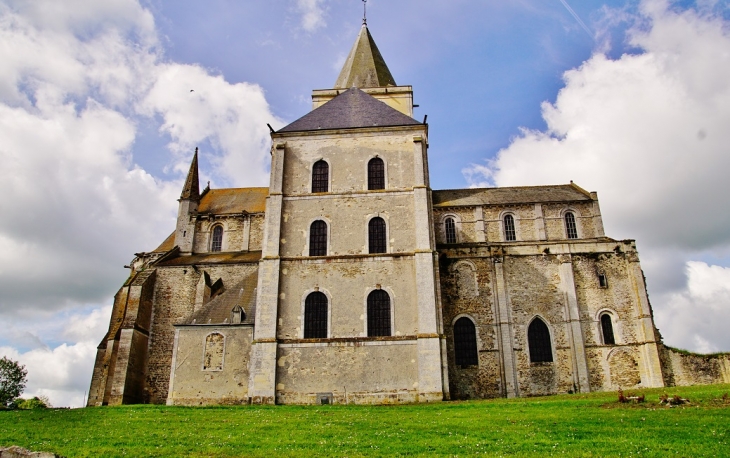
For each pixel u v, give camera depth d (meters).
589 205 48.53
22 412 27.41
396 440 17.36
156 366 42.59
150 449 16.34
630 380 40.19
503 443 16.25
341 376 32.66
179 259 47.38
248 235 49.84
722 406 21.92
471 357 40.97
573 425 19.17
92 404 43.25
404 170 37.34
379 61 61.41
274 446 16.73
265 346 33.28
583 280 42.81
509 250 43.69
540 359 40.88
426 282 33.97
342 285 34.69
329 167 37.91
